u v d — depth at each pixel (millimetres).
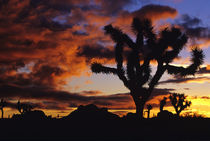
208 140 8789
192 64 15289
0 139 8586
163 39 15102
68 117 12930
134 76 15133
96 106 13844
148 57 15250
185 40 15234
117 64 15609
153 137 9281
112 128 10883
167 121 11867
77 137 9109
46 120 12602
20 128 10633
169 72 15555
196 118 12195
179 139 8977
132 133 9914
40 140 8477
